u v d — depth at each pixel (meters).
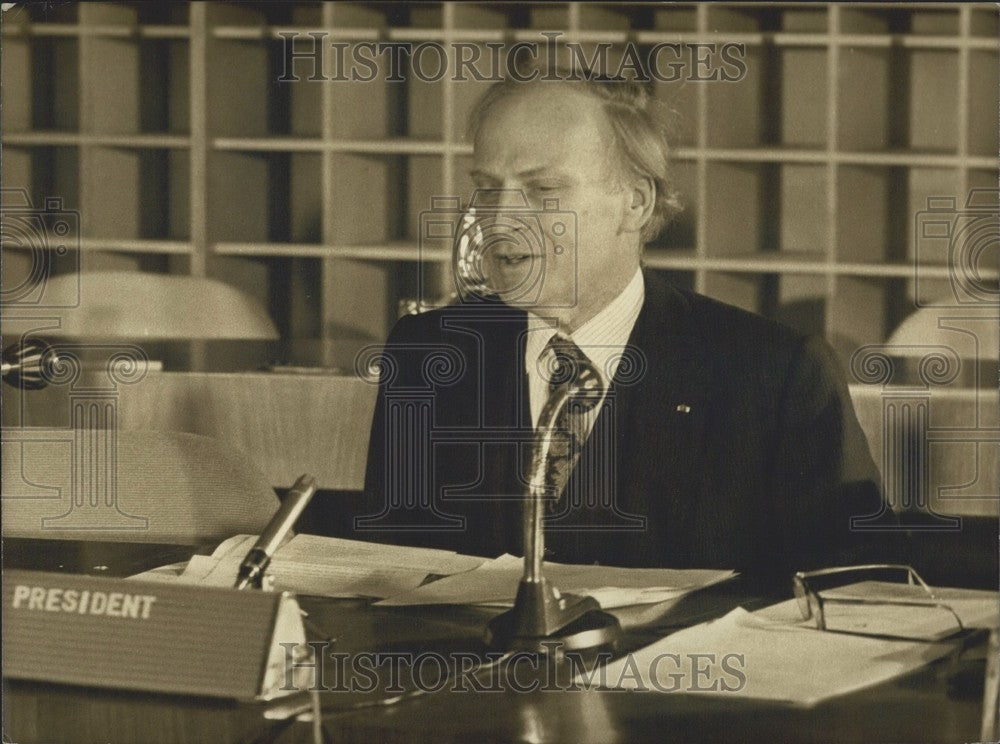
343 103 4.63
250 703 1.43
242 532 2.48
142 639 1.48
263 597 1.46
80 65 5.03
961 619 1.65
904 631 1.60
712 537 2.73
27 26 5.04
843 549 2.71
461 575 1.92
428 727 1.32
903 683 1.41
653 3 4.25
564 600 1.62
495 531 2.87
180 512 2.50
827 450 2.79
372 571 1.94
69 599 1.52
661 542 2.76
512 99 3.13
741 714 1.33
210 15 4.89
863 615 1.67
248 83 4.88
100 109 5.02
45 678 1.50
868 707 1.34
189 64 5.00
